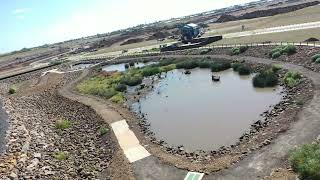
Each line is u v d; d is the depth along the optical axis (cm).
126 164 3241
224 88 5669
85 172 3209
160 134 4066
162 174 2952
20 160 3631
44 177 3216
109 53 14000
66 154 3778
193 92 5759
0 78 11550
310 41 6744
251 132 3612
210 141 3631
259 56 7006
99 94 6594
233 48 8044
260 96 4869
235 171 2769
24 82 10425
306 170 2384
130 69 8775
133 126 4397
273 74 5488
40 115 5794
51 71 11412
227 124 4028
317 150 2558
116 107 5444
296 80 4953
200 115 4519
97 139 4178
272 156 2880
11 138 4484
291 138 3128
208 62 7619
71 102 6356
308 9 12812
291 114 3728
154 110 5081
